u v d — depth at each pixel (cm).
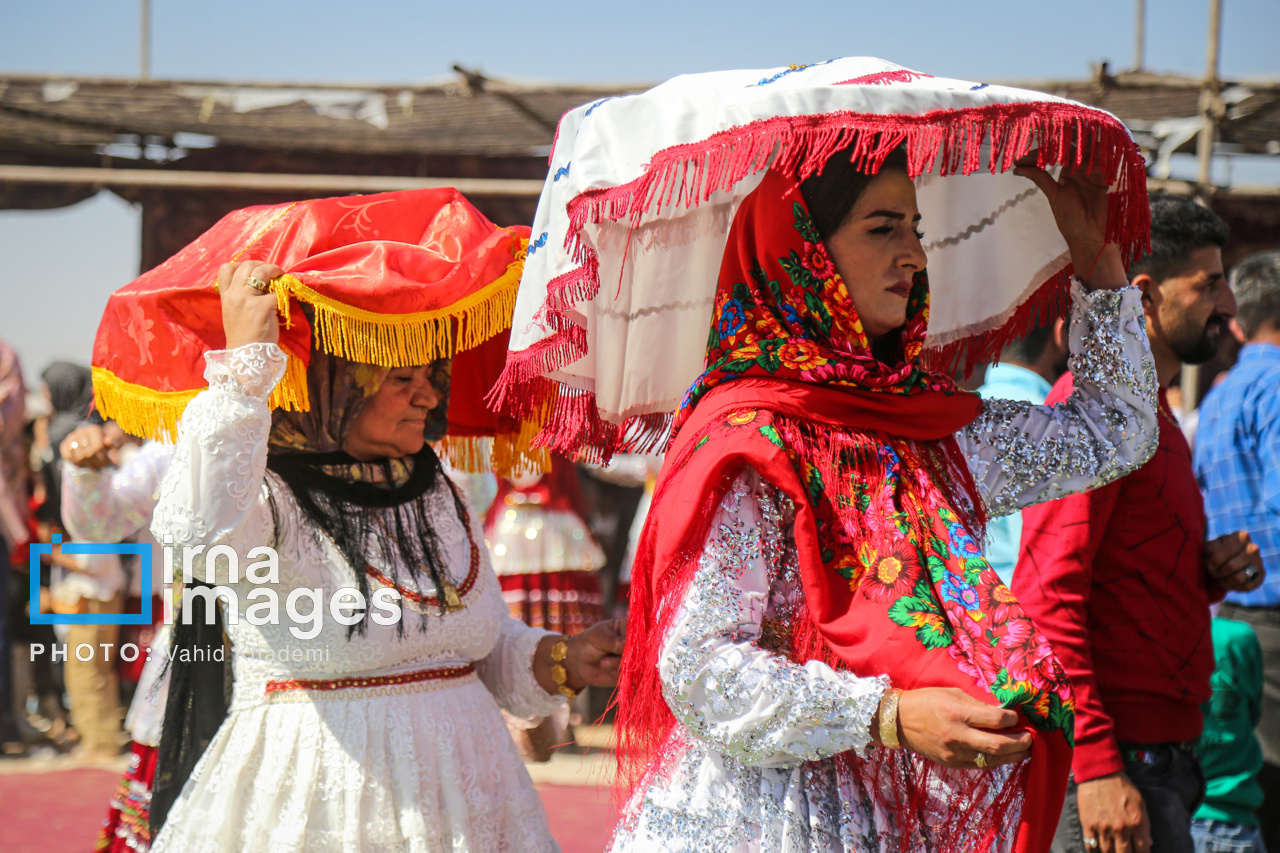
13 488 822
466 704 304
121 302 290
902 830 235
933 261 307
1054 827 221
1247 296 497
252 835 278
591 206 237
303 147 1109
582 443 288
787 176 240
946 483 256
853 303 245
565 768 751
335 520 289
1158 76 811
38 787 737
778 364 240
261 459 266
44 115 980
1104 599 336
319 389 297
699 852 228
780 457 225
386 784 281
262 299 269
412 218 307
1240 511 479
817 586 222
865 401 241
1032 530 326
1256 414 473
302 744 282
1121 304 287
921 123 227
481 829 293
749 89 235
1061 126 236
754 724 214
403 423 305
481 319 295
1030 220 303
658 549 227
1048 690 213
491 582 320
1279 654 475
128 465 383
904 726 208
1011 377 395
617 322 286
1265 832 486
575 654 323
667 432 299
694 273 289
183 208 1119
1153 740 332
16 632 856
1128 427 286
